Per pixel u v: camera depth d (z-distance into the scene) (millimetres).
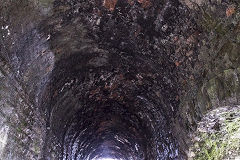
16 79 3373
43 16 3463
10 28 3068
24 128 3678
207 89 3199
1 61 2990
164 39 3766
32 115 3934
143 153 7055
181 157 4109
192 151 3787
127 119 6773
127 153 9523
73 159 7254
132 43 4250
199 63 3371
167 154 4879
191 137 3713
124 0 3562
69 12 3652
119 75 5215
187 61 3607
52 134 4961
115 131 8031
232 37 2797
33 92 3896
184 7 3201
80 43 4285
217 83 3039
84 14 3783
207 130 3564
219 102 3000
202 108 3303
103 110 6598
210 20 3000
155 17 3594
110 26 4031
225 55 2902
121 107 6355
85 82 5289
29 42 3500
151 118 5664
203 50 3252
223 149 3744
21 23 3217
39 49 3760
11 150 3311
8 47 3111
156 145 5598
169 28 3574
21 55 3402
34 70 3791
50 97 4559
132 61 4664
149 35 3922
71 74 4828
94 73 5168
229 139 3654
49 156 4938
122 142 8789
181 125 4031
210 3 2889
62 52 4215
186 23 3326
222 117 3289
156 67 4371
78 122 6363
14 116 3357
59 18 3637
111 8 3721
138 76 4961
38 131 4215
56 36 3883
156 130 5496
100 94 5863
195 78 3502
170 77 4172
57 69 4363
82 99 5738
